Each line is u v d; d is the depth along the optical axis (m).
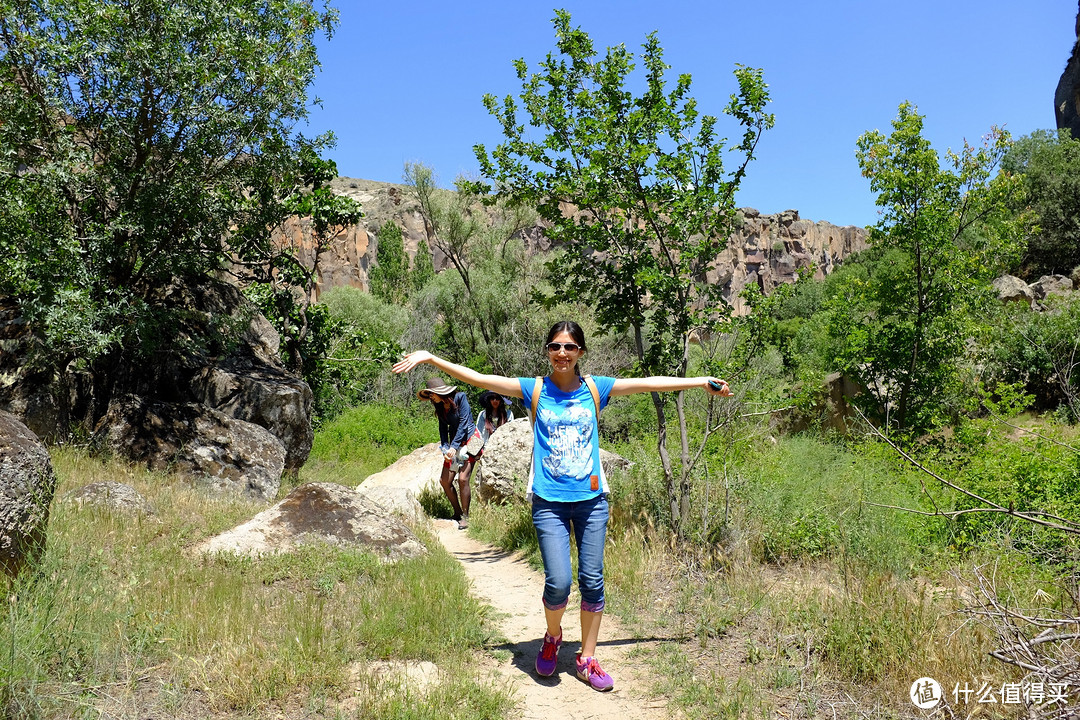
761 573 5.45
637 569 5.52
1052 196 39.53
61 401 9.59
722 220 6.71
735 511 6.18
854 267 39.00
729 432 7.91
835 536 5.80
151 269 10.76
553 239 7.17
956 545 5.61
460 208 23.66
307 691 3.45
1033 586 4.18
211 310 12.55
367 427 20.09
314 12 11.45
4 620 3.38
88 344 9.24
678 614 4.82
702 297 6.80
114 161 10.28
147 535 5.54
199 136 10.55
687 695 3.62
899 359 16.39
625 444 10.80
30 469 4.03
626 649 4.33
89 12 9.73
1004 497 6.02
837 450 11.88
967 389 15.57
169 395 11.30
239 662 3.55
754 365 7.02
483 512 8.73
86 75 10.06
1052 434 6.65
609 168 6.72
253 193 12.63
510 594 5.59
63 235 9.69
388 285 50.53
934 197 16.06
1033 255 39.69
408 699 3.34
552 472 3.86
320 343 16.05
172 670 3.47
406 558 5.79
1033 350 15.39
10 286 9.61
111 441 9.32
